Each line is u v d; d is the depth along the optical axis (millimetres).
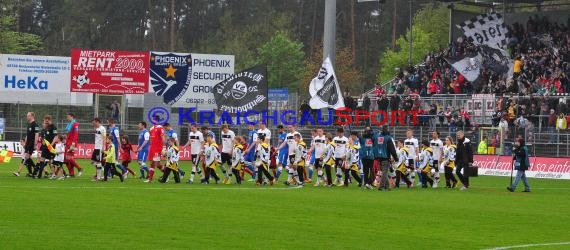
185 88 88125
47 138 53688
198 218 33125
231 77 70562
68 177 55750
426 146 55625
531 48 93750
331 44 80938
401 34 158500
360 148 53844
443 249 27203
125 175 57625
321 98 67312
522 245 28422
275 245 27031
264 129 53031
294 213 35969
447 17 147625
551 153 73750
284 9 164875
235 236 28625
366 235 29875
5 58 93000
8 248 25062
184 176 60719
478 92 88688
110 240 27031
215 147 53094
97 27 152750
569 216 38250
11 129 85812
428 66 95625
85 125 88688
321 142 55000
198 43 157375
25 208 34719
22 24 155875
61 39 154250
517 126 75375
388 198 45000
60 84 94062
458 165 55094
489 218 36344
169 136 52906
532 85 86375
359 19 162125
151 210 35375
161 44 153750
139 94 89750
